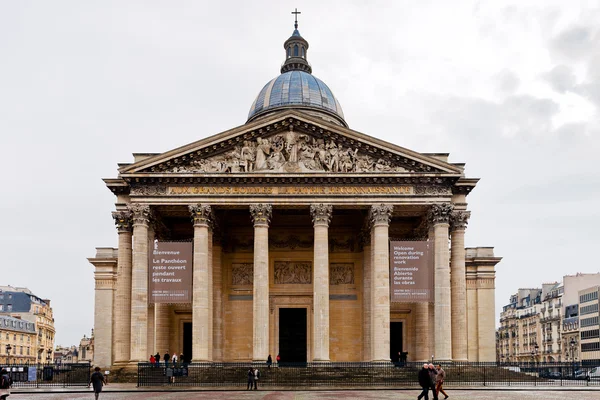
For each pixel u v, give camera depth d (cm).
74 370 7931
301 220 9312
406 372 7044
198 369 7169
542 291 19562
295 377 6962
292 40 14712
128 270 8081
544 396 5462
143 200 7831
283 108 13100
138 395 5672
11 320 17312
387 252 7769
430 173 7850
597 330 15512
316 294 7688
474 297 10094
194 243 7775
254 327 7638
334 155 7906
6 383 6562
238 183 7862
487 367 7544
